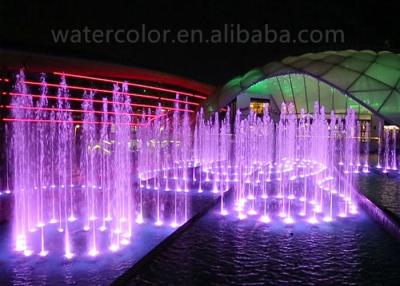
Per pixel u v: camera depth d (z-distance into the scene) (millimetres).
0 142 23000
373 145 29891
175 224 8945
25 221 9352
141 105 35062
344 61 21922
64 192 13109
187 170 19000
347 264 6156
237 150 27875
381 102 19344
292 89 30188
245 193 12750
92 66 29641
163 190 13539
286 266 6062
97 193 12953
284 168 19656
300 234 7887
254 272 5816
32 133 25953
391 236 7684
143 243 7621
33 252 7148
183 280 5504
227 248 6918
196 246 7012
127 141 19859
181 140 30922
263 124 30953
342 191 13328
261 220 9039
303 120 30688
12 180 15453
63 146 25969
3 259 6809
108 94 32906
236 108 31641
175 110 37312
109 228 8711
